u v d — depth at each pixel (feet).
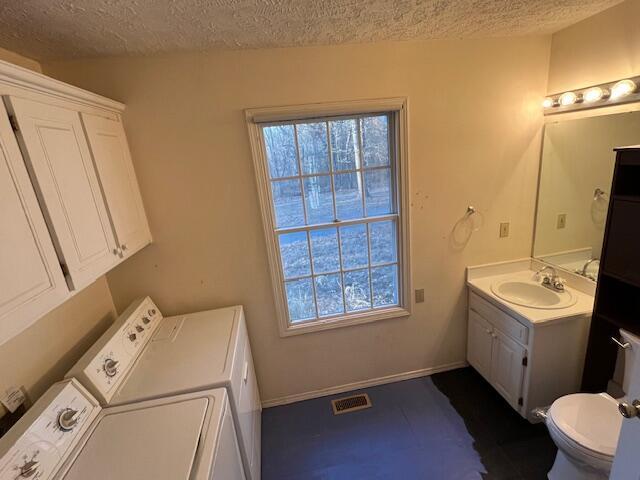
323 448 6.36
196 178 6.05
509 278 7.56
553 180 6.93
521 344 6.11
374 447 6.28
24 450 2.99
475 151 6.87
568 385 6.28
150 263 6.33
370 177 6.79
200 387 4.32
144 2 3.70
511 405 6.62
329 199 6.74
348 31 5.24
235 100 5.80
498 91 6.63
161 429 3.66
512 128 6.90
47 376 4.38
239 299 6.84
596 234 6.15
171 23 4.31
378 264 7.30
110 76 5.41
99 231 4.38
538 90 6.79
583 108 6.09
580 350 6.13
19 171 3.05
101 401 4.09
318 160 6.50
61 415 3.49
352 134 6.50
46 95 3.59
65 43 4.60
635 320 5.13
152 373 4.68
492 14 5.14
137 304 5.94
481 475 5.57
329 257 7.07
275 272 6.74
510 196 7.30
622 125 5.48
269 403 7.63
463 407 7.07
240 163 6.10
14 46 4.50
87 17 3.93
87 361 4.23
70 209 3.78
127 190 5.40
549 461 5.70
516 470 5.60
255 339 7.15
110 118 5.14
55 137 3.66
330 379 7.73
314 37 5.34
